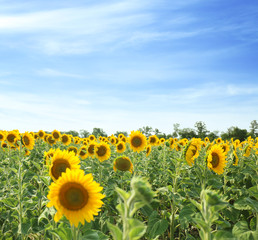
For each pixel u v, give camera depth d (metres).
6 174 8.60
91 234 3.83
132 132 10.79
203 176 6.68
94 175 8.91
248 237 4.11
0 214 6.99
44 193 6.32
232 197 7.58
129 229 2.18
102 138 17.95
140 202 2.23
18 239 5.93
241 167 9.02
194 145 6.95
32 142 10.93
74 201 3.25
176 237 7.66
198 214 4.45
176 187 6.70
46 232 5.22
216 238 3.14
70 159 4.25
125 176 8.38
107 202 7.19
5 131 14.62
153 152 14.40
